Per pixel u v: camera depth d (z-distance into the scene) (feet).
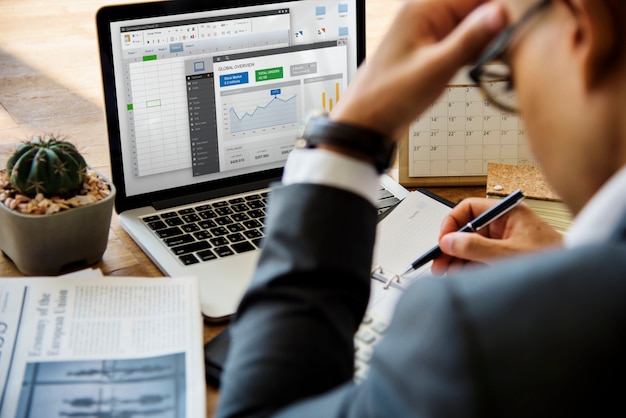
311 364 1.64
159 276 3.31
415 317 1.27
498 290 1.18
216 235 3.49
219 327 3.01
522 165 3.94
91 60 5.63
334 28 3.94
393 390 1.27
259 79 3.82
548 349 1.13
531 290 1.17
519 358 1.13
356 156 1.82
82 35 6.10
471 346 1.15
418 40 1.90
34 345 2.69
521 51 1.43
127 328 2.81
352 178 1.79
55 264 3.24
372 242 1.80
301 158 1.85
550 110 1.38
